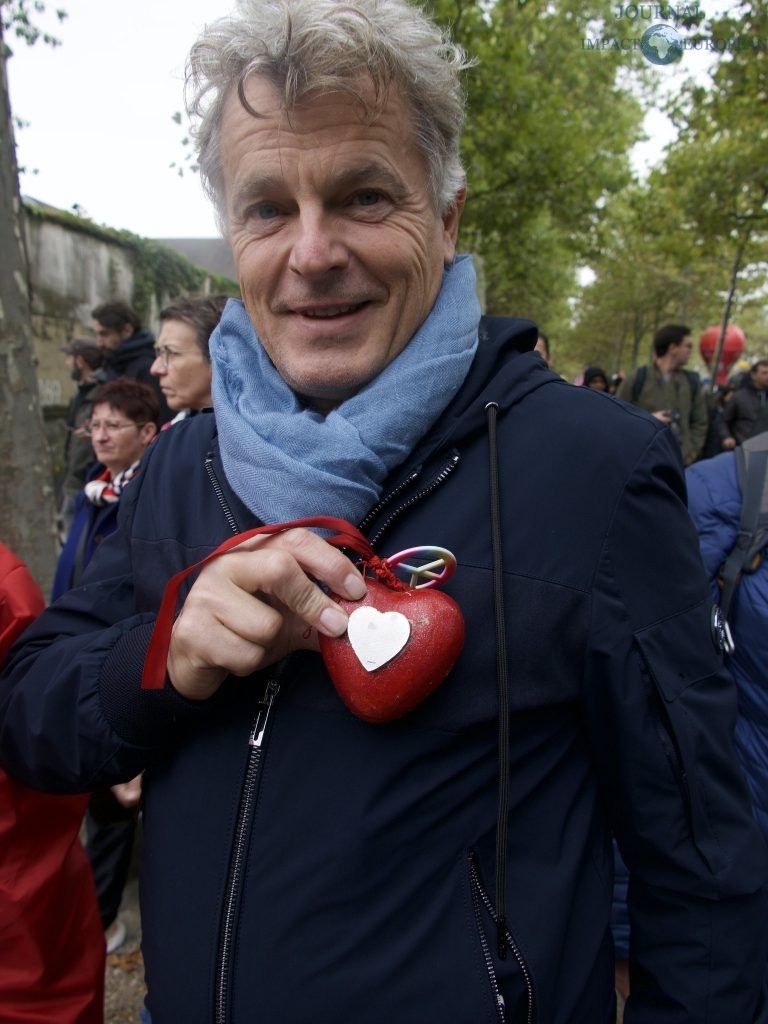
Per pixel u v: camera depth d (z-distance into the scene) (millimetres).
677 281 21359
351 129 767
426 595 744
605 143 12469
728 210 8336
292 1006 754
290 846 782
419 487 851
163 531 967
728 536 1632
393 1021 743
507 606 797
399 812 766
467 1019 742
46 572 2191
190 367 2543
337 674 739
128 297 9820
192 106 864
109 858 1971
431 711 785
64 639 984
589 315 31312
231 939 782
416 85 793
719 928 857
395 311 864
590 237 12602
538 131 9789
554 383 928
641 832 869
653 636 824
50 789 957
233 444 870
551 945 779
